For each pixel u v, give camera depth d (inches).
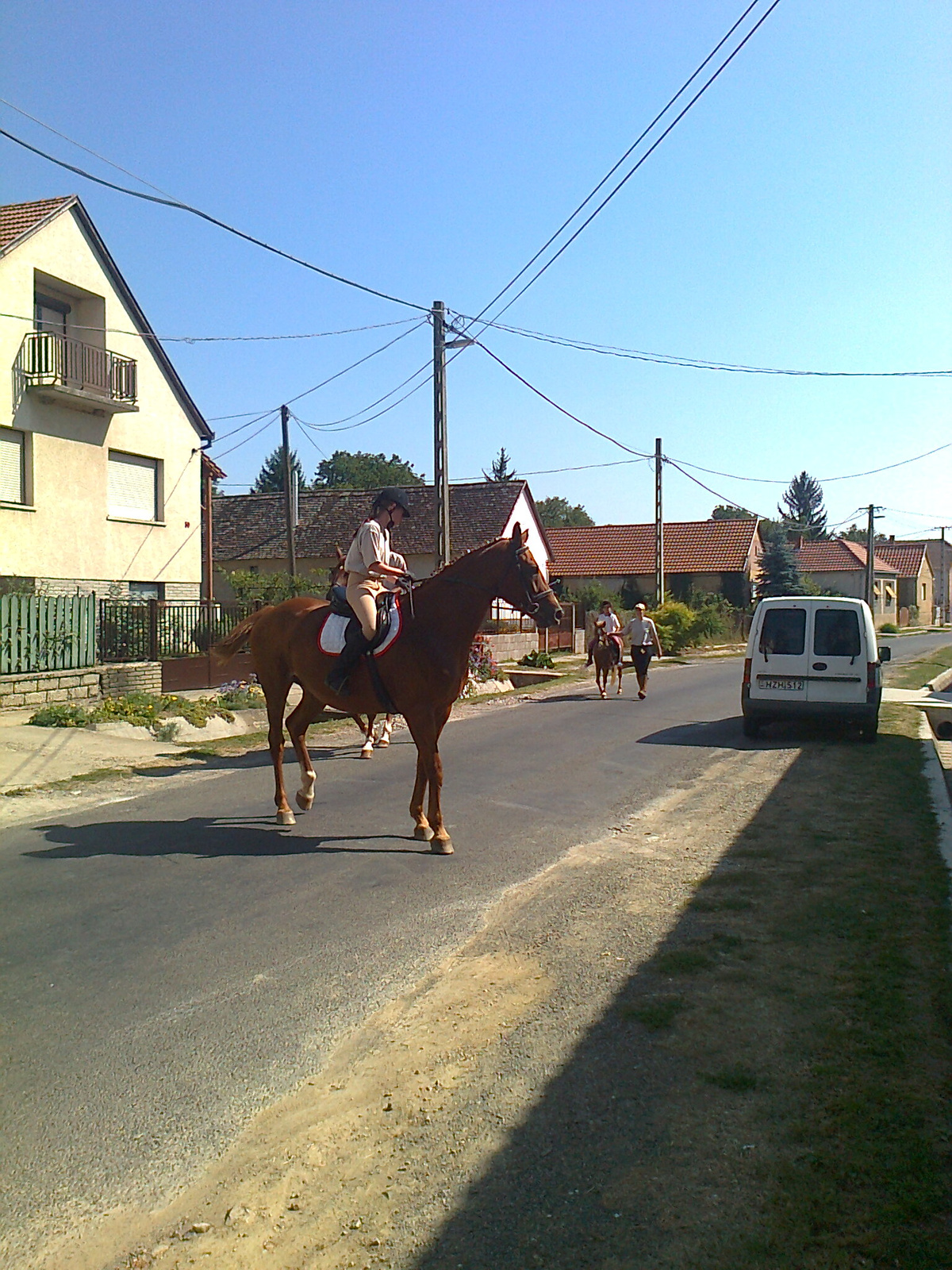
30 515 845.8
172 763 479.8
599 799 403.2
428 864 301.3
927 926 238.1
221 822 352.5
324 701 335.3
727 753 519.2
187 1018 193.2
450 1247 126.8
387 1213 134.1
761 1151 144.8
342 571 420.5
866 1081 163.8
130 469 973.8
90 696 607.2
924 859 299.0
